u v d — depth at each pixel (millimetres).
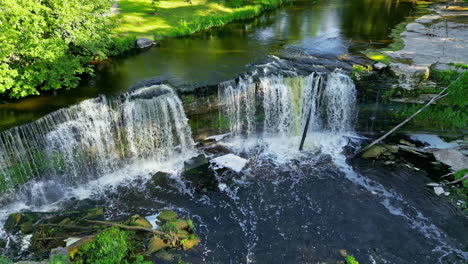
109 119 16875
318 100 19422
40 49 16188
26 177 15391
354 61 20594
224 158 18000
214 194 15828
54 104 16641
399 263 12570
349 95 19312
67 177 16344
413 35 25188
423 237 13609
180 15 32250
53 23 17312
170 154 18469
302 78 18969
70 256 12250
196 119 18562
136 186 16422
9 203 15188
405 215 14648
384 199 15484
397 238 13578
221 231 13938
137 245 12906
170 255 12680
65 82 18156
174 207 15109
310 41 25219
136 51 24422
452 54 20922
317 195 15766
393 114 19562
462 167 16828
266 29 29125
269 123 19719
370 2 36844
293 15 33312
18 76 16922
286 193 15906
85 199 15602
